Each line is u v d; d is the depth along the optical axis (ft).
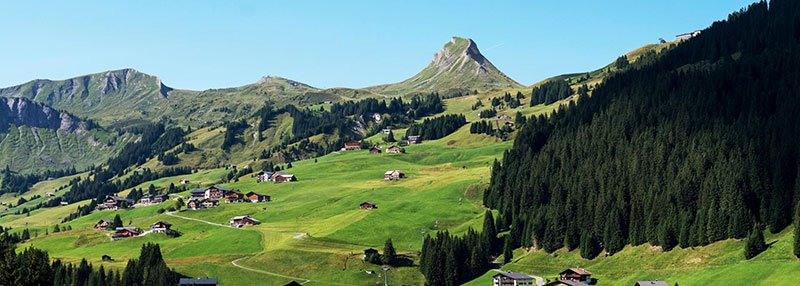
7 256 371.76
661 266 620.08
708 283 538.88
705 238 624.59
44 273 373.20
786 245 563.07
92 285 637.30
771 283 499.51
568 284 569.23
